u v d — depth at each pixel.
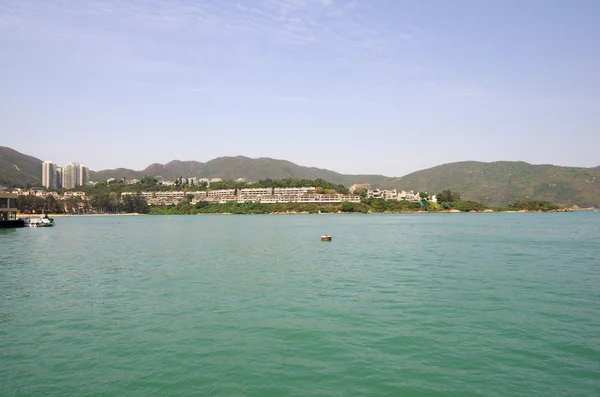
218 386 21.77
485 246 84.31
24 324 31.70
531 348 26.36
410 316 32.97
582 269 54.69
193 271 54.75
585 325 30.64
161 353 25.89
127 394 21.02
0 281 48.41
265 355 25.50
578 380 22.23
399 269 55.22
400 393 21.02
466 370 23.42
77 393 21.14
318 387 21.66
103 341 27.97
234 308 35.72
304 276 50.44
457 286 44.00
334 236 114.75
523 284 44.94
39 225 175.38
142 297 39.91
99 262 64.00
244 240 103.81
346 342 27.50
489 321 31.62
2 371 23.56
